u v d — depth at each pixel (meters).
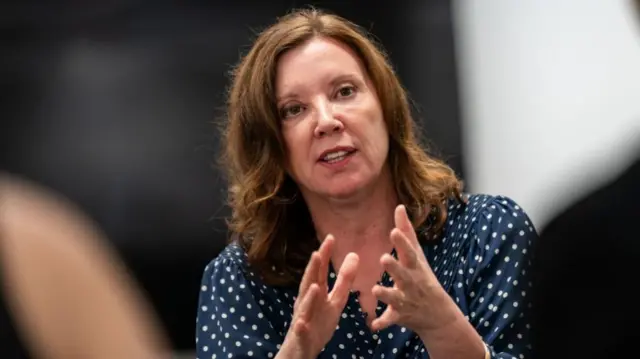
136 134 8.62
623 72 6.86
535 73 7.64
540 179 7.55
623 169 1.94
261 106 3.97
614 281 1.88
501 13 8.05
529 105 7.73
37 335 1.84
